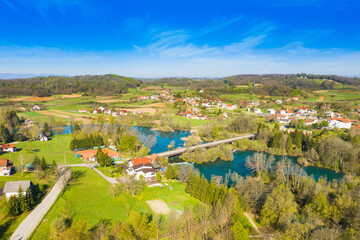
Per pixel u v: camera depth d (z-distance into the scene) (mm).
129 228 53156
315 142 130500
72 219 62969
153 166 110125
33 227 58938
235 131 186500
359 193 65812
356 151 109000
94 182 88562
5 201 66188
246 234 52562
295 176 88812
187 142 150125
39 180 87375
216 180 89188
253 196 73750
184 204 74438
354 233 53438
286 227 53688
